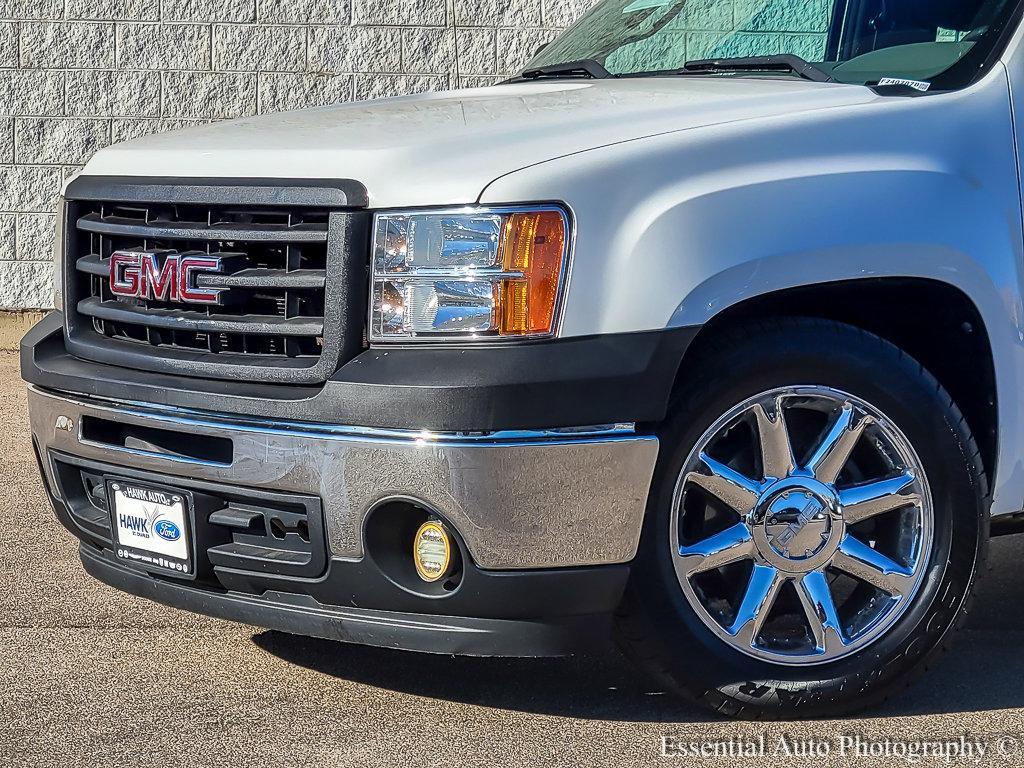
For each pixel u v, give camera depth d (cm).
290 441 313
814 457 338
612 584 318
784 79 388
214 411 325
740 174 324
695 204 317
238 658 385
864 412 340
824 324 337
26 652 388
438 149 323
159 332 347
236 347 334
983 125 355
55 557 480
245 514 328
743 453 341
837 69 394
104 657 385
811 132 335
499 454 301
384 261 313
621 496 314
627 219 314
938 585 347
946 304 353
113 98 930
